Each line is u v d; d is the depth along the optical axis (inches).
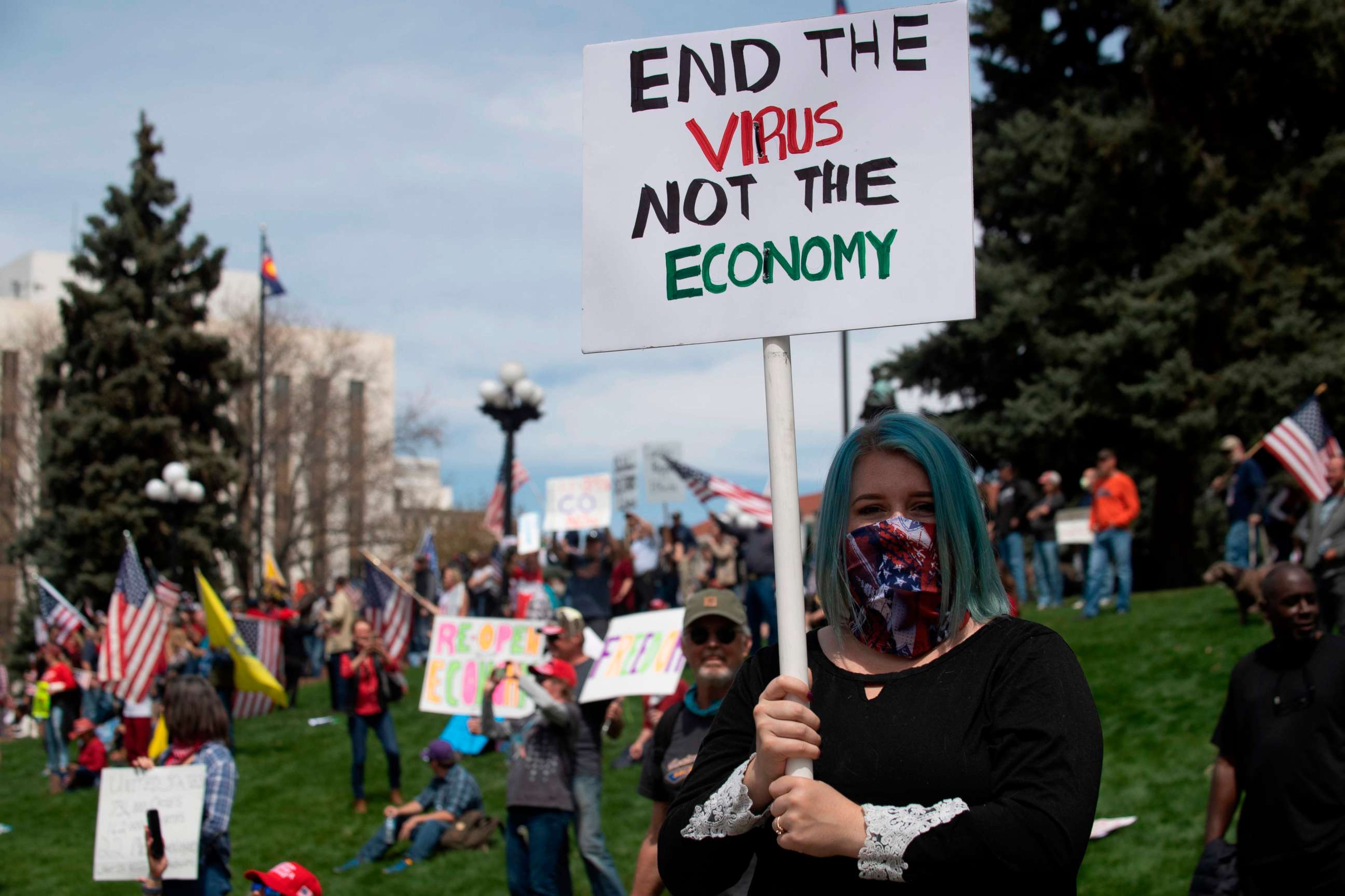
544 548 813.2
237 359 1561.3
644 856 177.2
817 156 97.0
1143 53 936.3
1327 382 877.2
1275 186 940.6
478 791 419.8
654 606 630.5
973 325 989.8
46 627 753.0
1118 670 479.5
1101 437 971.3
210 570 1457.9
